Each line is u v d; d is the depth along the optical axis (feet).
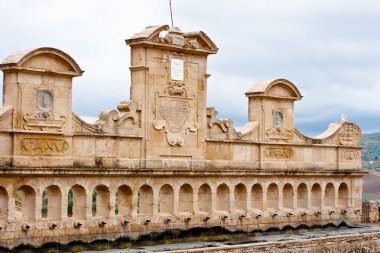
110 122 166.81
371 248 196.85
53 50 155.63
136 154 171.53
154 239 173.78
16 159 151.23
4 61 153.17
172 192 177.78
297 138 205.77
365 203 228.63
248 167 194.18
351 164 219.41
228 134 189.06
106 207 166.71
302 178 206.28
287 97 202.28
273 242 174.19
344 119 218.79
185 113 179.83
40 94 155.33
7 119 150.82
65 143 159.02
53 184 156.76
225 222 187.73
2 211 151.12
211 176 185.06
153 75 174.09
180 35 178.91
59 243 157.69
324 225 211.00
